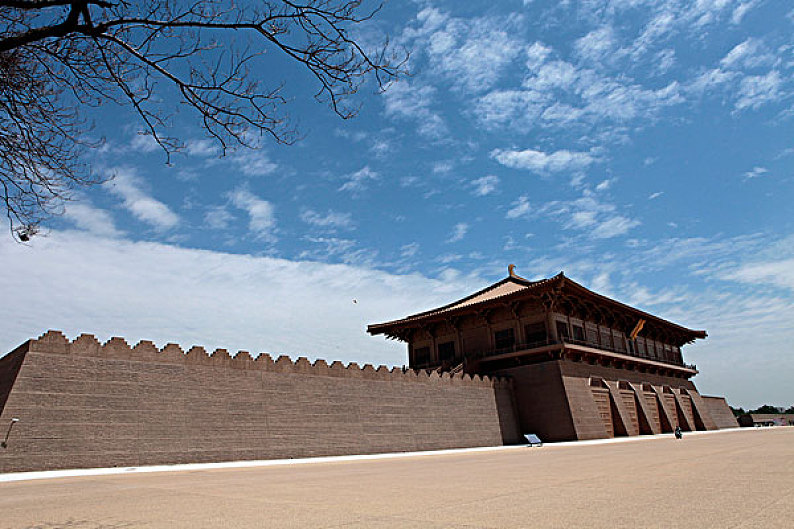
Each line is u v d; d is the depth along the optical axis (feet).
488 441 160.15
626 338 223.51
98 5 20.86
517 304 188.55
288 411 114.73
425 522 28.48
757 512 28.30
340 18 23.61
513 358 185.98
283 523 29.14
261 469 79.92
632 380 213.66
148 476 68.90
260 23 23.15
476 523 27.81
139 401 94.17
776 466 55.42
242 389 108.99
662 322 238.89
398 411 138.00
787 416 441.27
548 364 176.14
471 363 187.93
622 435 185.68
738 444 105.70
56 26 21.06
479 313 198.29
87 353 91.15
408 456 114.73
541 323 183.21
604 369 197.57
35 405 83.15
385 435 131.64
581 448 118.62
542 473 57.82
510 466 70.85
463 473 61.72
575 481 47.96
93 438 87.15
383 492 43.68
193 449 97.81
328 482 54.34
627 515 28.68
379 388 135.95
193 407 100.68
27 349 85.35
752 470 52.08
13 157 26.96
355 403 128.47
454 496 39.55
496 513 30.94
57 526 29.71
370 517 30.60
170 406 97.66
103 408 89.71
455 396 156.66
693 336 271.69
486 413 164.76
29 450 80.53
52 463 81.97
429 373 151.84
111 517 32.63
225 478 63.10
